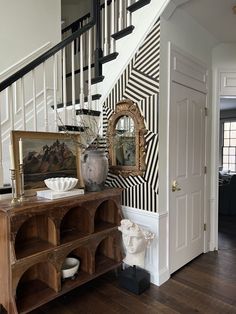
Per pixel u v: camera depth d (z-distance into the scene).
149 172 2.54
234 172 7.86
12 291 1.80
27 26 3.73
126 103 2.68
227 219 4.86
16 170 2.03
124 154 2.76
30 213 1.86
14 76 2.35
